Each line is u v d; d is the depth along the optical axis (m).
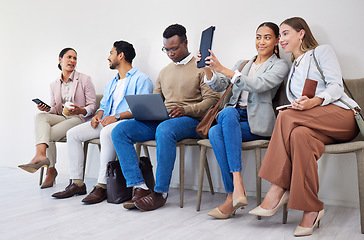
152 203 2.09
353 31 2.13
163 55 2.92
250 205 2.19
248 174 2.47
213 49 2.65
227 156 1.88
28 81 3.79
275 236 1.60
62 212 2.08
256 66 2.23
